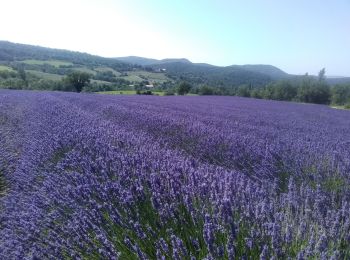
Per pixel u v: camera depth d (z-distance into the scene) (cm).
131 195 245
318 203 252
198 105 1719
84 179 305
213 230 194
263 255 168
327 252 175
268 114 1366
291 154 433
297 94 4812
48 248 218
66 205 273
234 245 185
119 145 453
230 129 672
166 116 834
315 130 836
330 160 411
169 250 190
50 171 396
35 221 261
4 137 610
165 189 259
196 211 225
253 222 212
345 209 232
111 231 225
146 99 2048
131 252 199
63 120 686
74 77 5072
